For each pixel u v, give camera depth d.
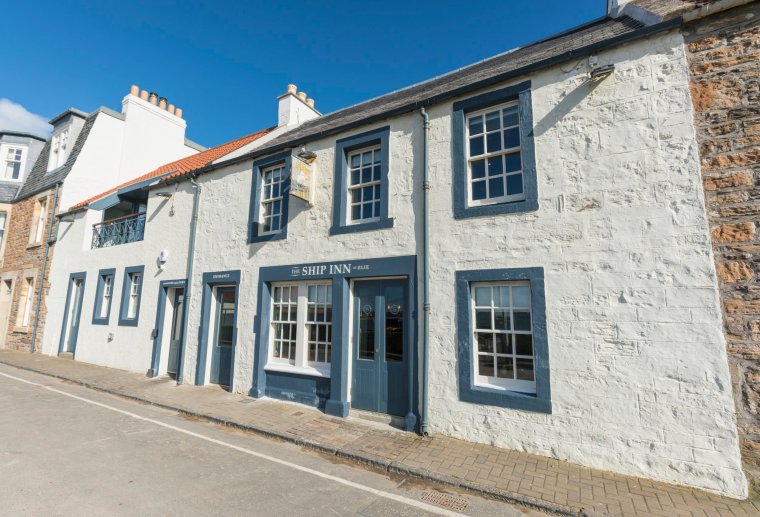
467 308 5.73
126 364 10.70
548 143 5.54
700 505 3.85
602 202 5.06
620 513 3.70
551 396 5.00
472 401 5.51
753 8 4.67
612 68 5.12
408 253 6.45
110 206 13.85
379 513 3.71
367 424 6.21
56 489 3.89
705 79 4.78
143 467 4.54
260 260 8.34
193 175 10.06
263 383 7.84
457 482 4.29
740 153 4.49
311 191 7.76
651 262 4.69
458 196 6.09
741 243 4.34
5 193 17.34
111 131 15.92
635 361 4.61
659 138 4.88
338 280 7.08
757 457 4.01
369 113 8.45
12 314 15.32
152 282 10.60
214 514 3.56
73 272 13.37
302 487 4.19
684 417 4.31
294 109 11.84
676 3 6.24
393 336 6.62
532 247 5.41
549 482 4.29
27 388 8.54
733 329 4.26
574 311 5.02
